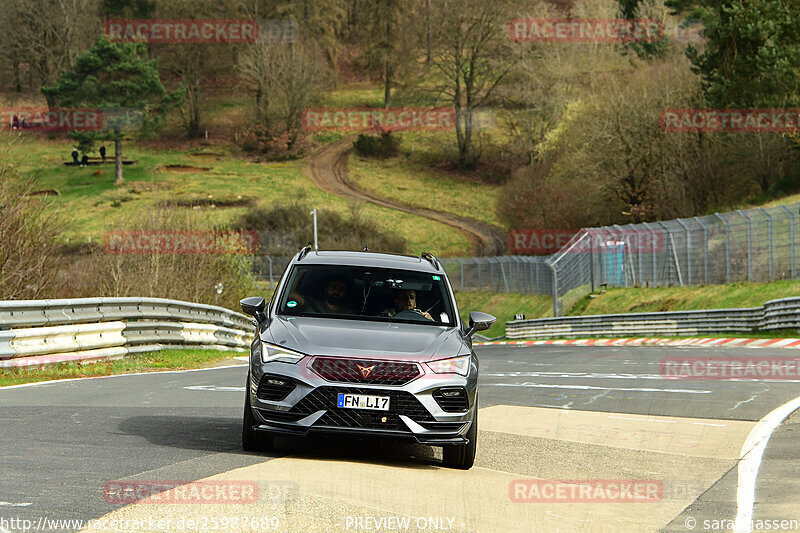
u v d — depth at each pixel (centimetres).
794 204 8650
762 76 12950
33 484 1347
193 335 5006
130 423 2089
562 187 18125
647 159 15400
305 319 1841
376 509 1291
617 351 6169
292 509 1246
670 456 1970
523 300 13888
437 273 2056
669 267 10275
